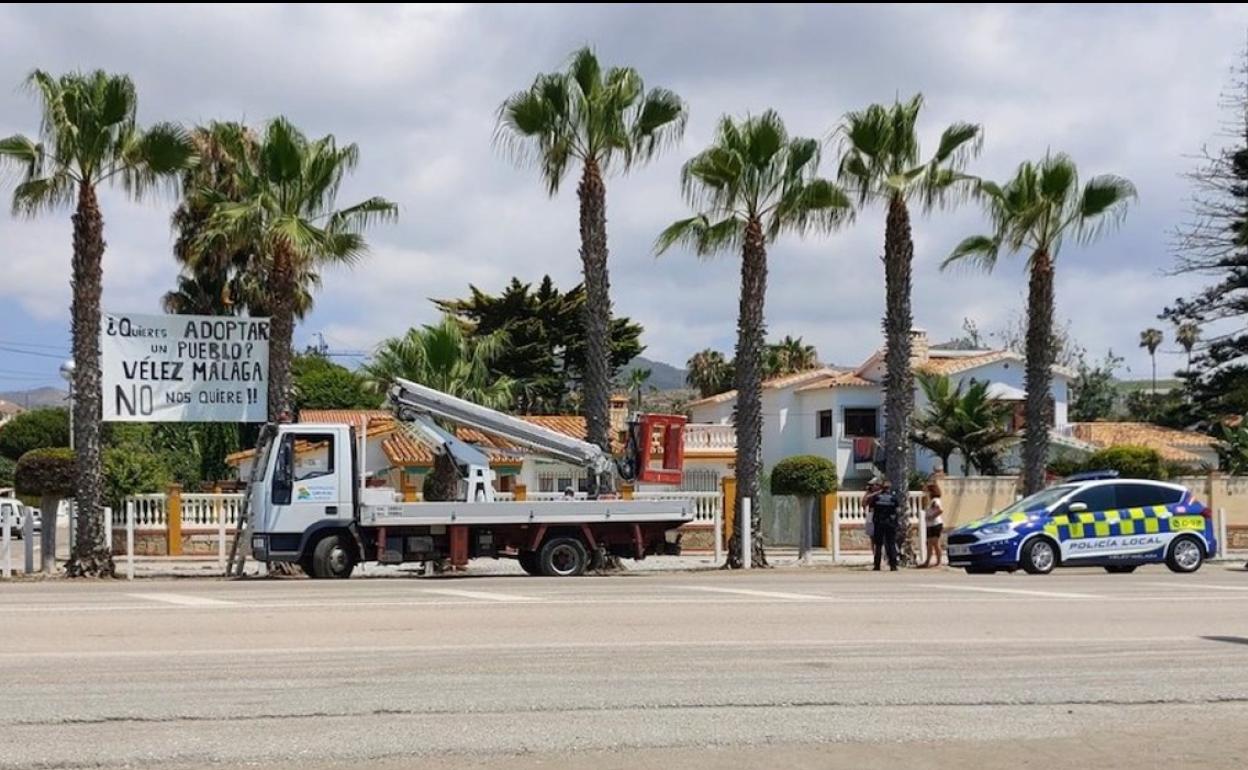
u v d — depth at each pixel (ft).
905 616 50.96
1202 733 30.83
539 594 59.88
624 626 47.14
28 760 26.73
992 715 32.40
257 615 49.55
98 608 52.08
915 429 145.59
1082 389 256.32
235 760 26.99
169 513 104.01
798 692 34.71
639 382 245.04
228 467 150.30
